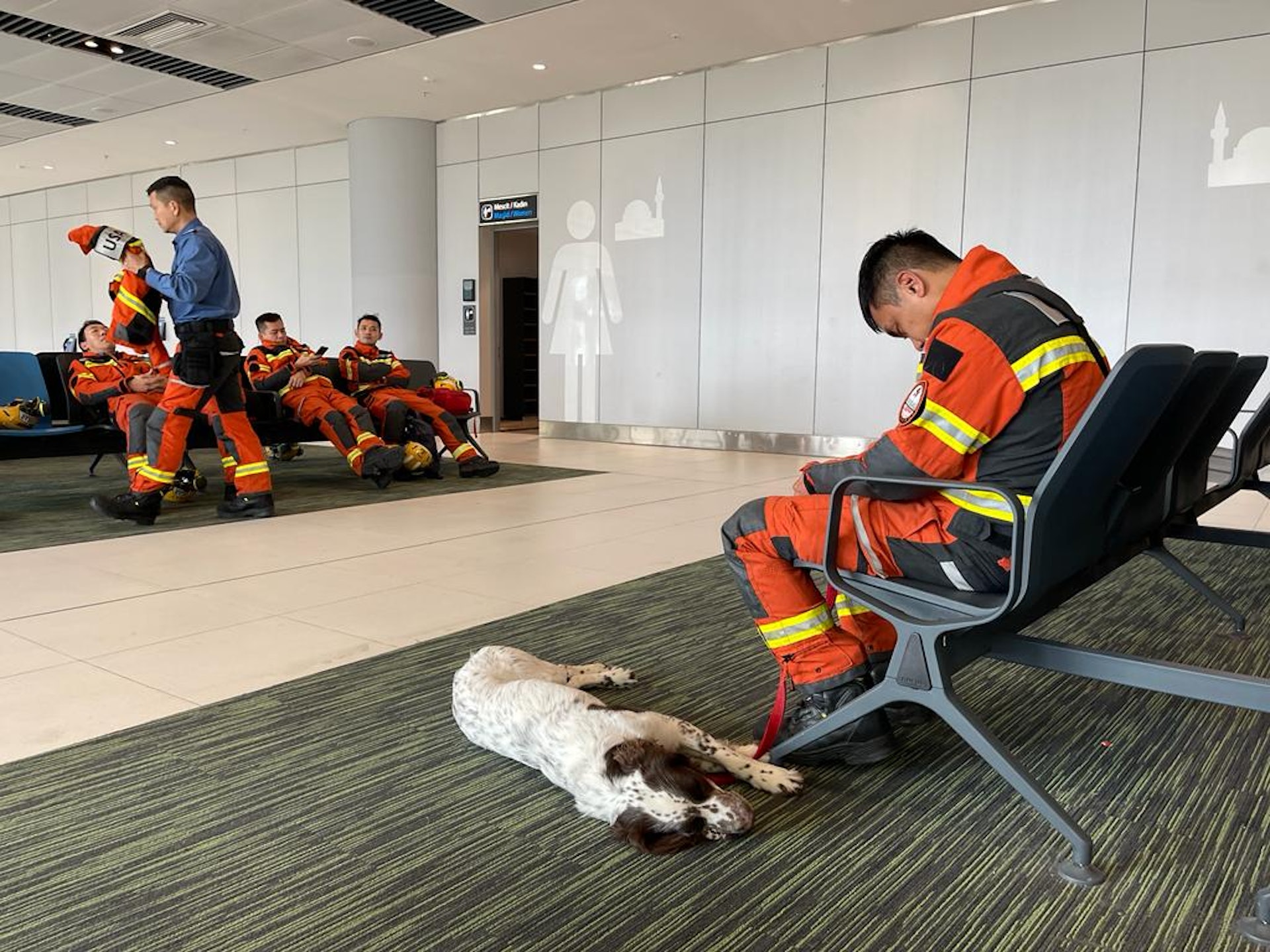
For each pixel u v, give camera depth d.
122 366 5.95
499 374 11.31
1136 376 1.48
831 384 8.62
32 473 7.00
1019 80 7.49
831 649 1.96
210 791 1.88
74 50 8.55
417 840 1.68
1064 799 1.83
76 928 1.42
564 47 8.44
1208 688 1.60
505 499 5.79
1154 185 7.03
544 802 1.83
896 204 8.14
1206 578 3.68
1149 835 1.70
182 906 1.48
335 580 3.63
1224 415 2.88
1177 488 2.89
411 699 2.38
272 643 2.82
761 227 8.88
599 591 3.47
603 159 9.80
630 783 1.65
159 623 3.03
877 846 1.66
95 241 4.57
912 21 7.82
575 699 1.92
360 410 6.31
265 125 11.15
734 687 2.46
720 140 9.02
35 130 11.45
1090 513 1.82
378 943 1.39
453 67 9.02
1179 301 7.00
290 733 2.16
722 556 4.10
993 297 1.73
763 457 8.46
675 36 8.15
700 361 9.37
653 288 9.61
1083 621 3.06
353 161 10.98
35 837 1.69
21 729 2.17
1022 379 1.65
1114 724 2.21
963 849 1.65
